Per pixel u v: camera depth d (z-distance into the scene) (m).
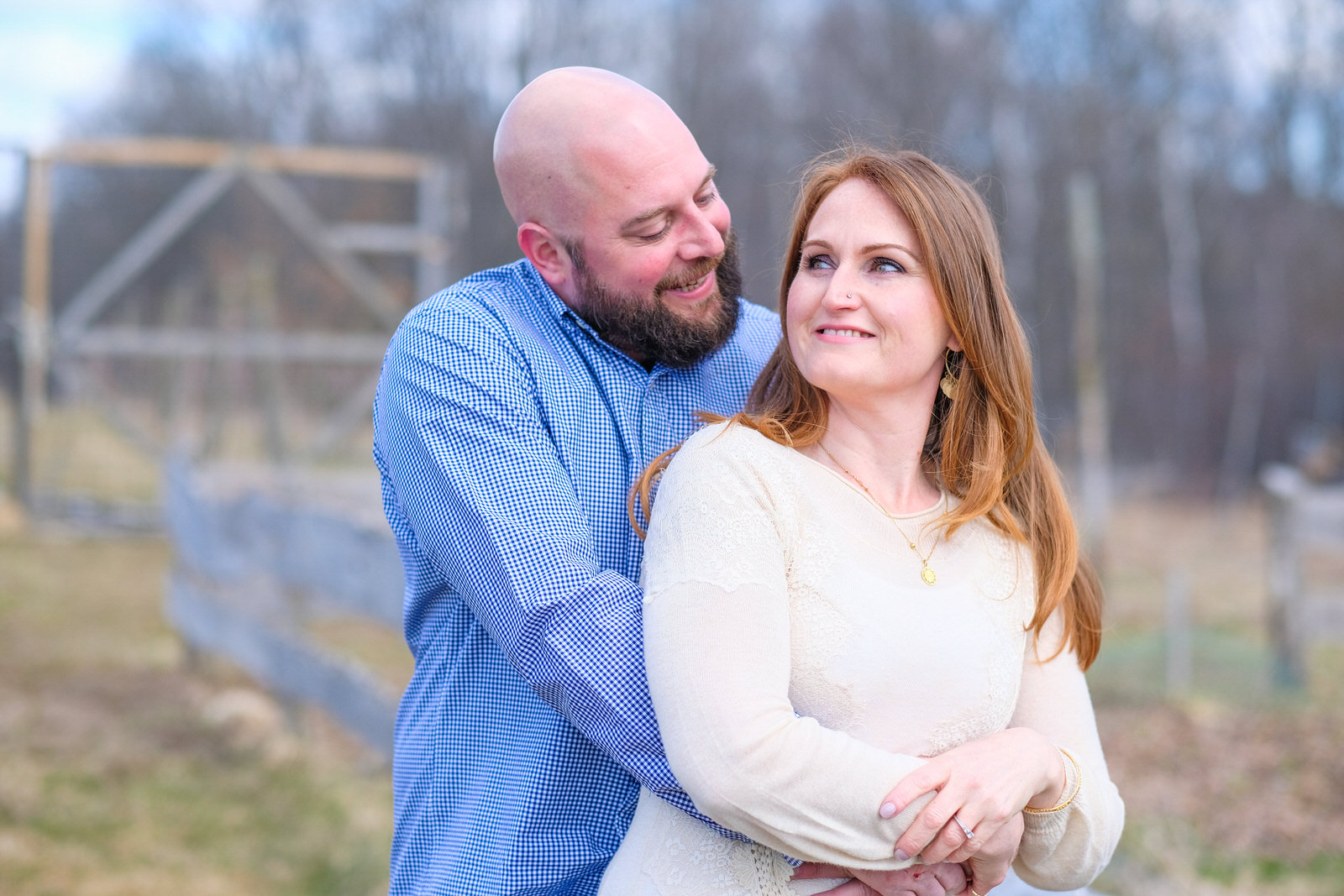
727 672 1.53
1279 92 24.34
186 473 7.07
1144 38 24.55
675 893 1.67
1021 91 24.39
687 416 1.98
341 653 6.82
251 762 5.35
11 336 11.22
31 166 10.65
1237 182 24.20
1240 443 20.52
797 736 1.51
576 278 1.91
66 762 5.29
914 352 1.68
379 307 11.17
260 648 5.75
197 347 11.13
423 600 1.99
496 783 1.88
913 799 1.51
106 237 17.62
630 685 1.63
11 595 8.48
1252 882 4.16
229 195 17.56
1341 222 22.62
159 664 6.97
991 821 1.56
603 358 1.93
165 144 10.58
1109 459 20.44
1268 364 21.05
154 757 5.41
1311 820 4.68
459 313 1.88
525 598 1.68
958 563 1.72
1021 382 1.76
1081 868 1.74
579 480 1.85
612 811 1.85
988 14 25.19
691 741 1.52
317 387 13.53
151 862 4.30
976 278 1.70
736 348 2.11
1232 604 9.08
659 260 1.87
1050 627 1.86
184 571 7.17
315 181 19.41
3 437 13.67
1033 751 1.63
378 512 5.43
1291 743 5.59
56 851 4.36
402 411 1.86
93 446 13.49
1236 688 6.54
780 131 25.25
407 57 27.33
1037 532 1.81
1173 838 4.54
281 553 5.47
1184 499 19.31
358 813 4.69
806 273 1.73
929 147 1.98
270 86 30.88
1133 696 6.38
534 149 1.89
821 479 1.68
